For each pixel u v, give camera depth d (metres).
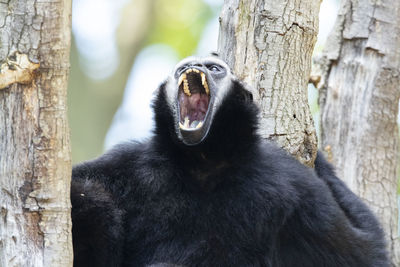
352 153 14.43
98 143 27.27
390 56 14.48
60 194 7.88
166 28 29.81
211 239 10.55
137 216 10.94
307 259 11.03
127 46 29.39
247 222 10.55
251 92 11.66
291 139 11.98
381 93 14.43
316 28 12.76
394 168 14.53
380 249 11.66
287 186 10.75
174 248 10.62
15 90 7.76
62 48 7.77
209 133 11.01
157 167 11.08
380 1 14.62
